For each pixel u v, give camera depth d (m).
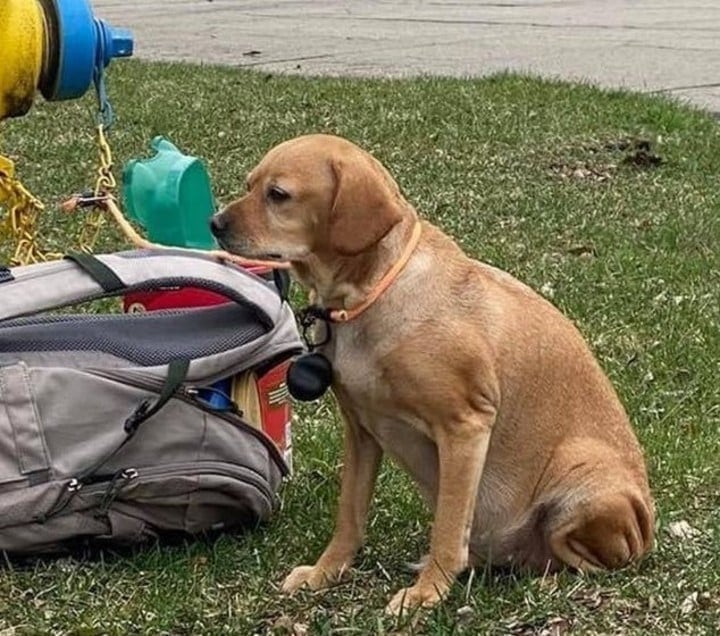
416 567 6.04
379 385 5.54
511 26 28.12
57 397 5.65
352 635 5.43
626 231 11.77
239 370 6.02
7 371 5.61
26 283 5.80
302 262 5.54
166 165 6.66
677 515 6.61
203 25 28.77
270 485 6.20
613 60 22.88
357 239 5.32
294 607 5.67
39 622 5.53
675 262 10.81
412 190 12.87
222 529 6.24
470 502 5.57
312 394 5.58
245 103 16.59
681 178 13.81
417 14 30.78
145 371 5.75
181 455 5.89
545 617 5.54
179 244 6.68
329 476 7.03
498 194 12.78
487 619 5.52
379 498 6.77
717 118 17.30
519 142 14.77
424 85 18.09
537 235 11.57
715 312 9.69
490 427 5.60
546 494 5.84
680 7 31.91
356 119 15.66
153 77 18.78
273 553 6.13
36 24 6.57
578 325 9.38
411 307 5.48
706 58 23.08
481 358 5.52
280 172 5.49
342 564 5.93
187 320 6.06
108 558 6.03
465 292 5.63
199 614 5.57
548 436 5.82
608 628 5.48
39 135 14.65
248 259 5.53
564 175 13.73
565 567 5.89
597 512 5.75
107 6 33.66
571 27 27.88
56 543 5.86
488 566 5.92
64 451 5.70
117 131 14.88
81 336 5.82
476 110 16.23
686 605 5.63
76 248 10.16
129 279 5.90
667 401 8.19
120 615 5.56
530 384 5.77
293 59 22.88
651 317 9.56
